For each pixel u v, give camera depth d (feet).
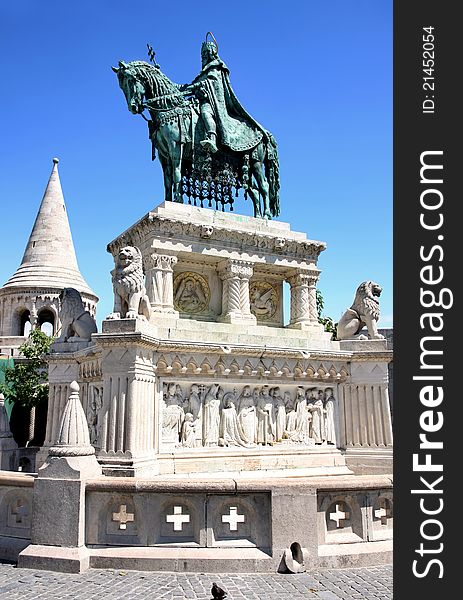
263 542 26.63
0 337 139.13
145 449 32.71
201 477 34.94
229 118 49.73
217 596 16.03
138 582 24.06
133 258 34.86
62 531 26.37
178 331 36.65
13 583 23.82
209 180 47.60
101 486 26.86
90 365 39.60
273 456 38.60
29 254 151.94
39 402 95.86
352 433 42.09
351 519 28.37
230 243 44.57
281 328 46.68
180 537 26.96
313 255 48.47
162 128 45.32
